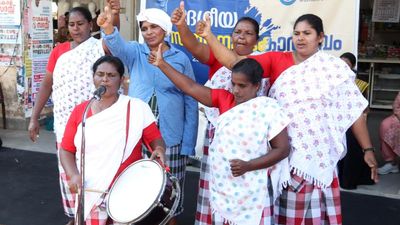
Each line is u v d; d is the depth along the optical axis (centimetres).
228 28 428
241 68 236
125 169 234
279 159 235
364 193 451
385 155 512
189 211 406
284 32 425
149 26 290
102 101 237
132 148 238
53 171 502
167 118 307
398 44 886
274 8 423
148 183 221
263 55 263
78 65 318
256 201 239
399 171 514
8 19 630
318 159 250
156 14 288
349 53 399
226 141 238
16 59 639
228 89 285
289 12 422
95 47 319
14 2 623
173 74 255
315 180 252
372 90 850
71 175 231
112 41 288
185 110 321
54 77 326
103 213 235
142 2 438
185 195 440
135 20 680
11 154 557
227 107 251
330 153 254
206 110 288
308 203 257
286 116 235
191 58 421
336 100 252
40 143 601
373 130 703
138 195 217
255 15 427
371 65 842
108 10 280
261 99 237
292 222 257
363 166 461
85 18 327
